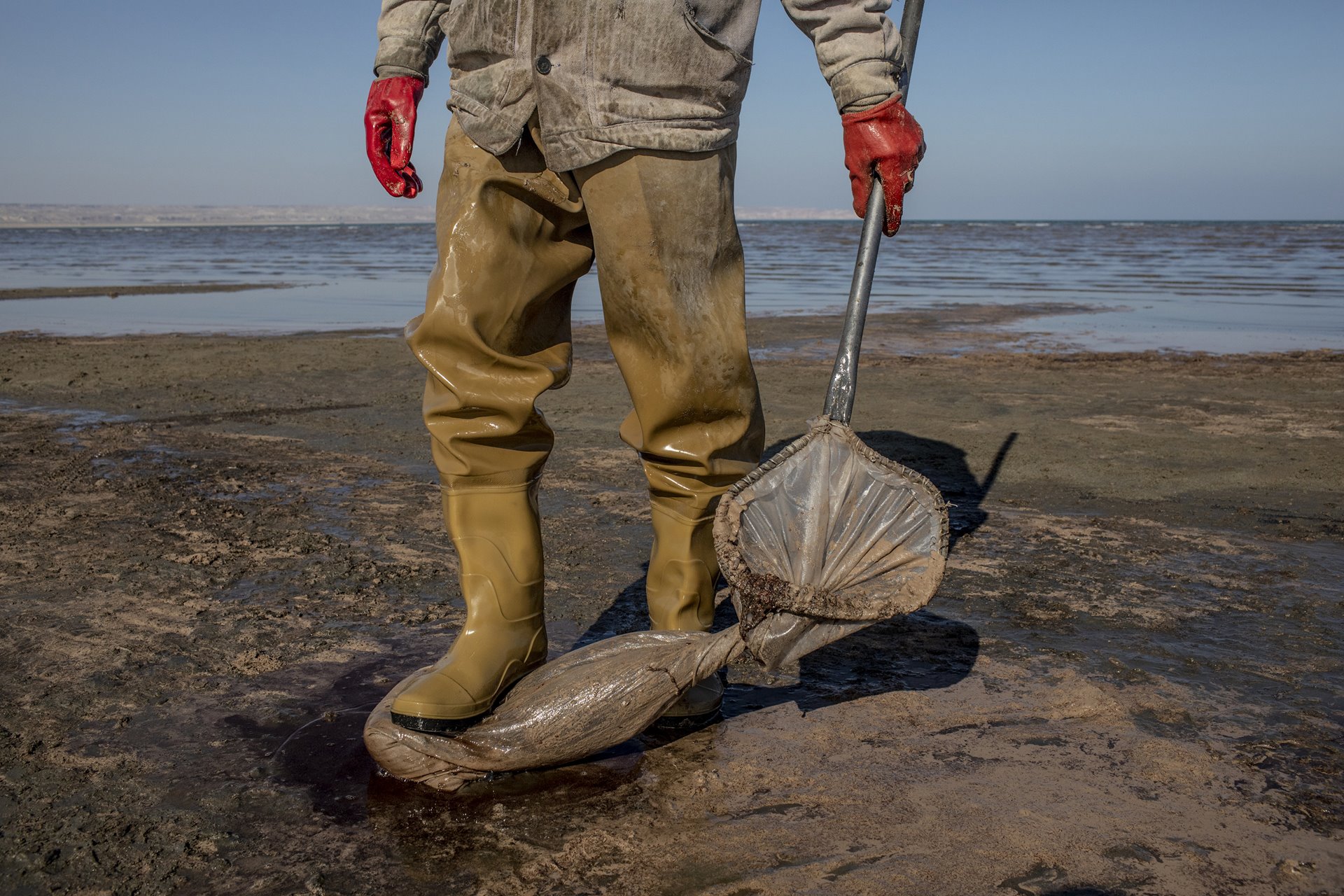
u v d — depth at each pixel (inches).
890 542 69.1
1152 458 180.9
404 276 877.8
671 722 79.1
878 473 70.4
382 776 72.9
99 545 129.0
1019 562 125.1
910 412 226.1
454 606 109.0
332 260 1254.3
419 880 60.6
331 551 127.9
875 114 70.7
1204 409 229.9
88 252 1562.5
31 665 92.3
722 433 77.4
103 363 308.7
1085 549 130.6
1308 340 387.9
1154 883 60.1
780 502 69.4
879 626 103.7
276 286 751.1
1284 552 129.3
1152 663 94.3
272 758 75.6
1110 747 77.4
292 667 92.6
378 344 362.0
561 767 73.8
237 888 60.1
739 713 83.5
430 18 74.0
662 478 78.3
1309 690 88.4
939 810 68.0
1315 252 1414.9
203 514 143.9
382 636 100.3
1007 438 198.4
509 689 73.8
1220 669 92.9
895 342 374.9
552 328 77.4
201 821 67.2
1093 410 227.9
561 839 64.6
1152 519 144.3
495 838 65.0
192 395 251.9
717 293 74.4
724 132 71.1
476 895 59.0
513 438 73.1
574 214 73.0
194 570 119.7
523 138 70.3
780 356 330.6
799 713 83.4
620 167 68.4
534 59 66.1
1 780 72.4
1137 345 366.9
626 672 71.5
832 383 72.7
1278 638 100.8
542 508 148.9
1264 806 68.9
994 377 281.4
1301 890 59.7
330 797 70.2
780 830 65.6
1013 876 60.6
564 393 252.2
